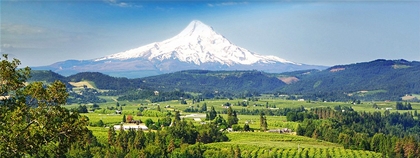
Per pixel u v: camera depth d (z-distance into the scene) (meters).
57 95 51.28
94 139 189.00
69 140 51.78
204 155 189.62
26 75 51.62
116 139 194.50
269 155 190.38
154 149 183.50
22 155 49.88
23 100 49.84
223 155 183.75
